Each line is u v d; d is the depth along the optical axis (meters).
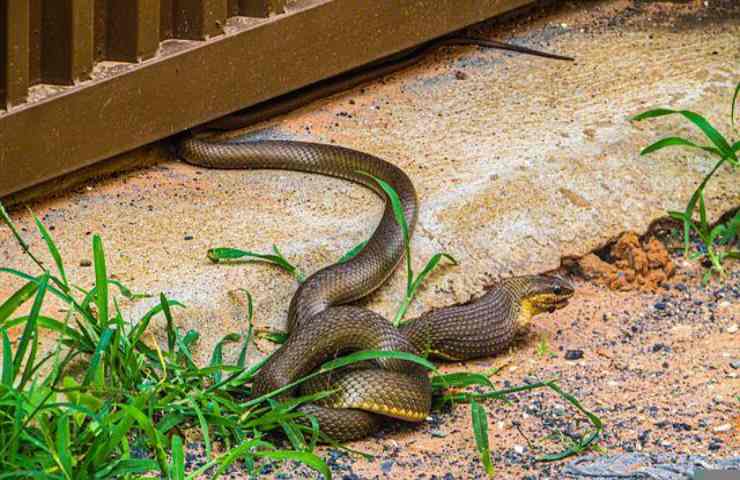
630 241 9.44
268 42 9.91
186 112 9.49
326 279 8.23
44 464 6.29
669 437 7.28
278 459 6.89
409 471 6.93
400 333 7.75
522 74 11.40
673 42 11.98
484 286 8.80
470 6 11.46
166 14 9.42
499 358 8.36
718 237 9.91
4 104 8.46
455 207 9.24
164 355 7.45
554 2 12.70
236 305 8.19
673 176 10.06
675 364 8.26
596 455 7.04
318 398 7.14
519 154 9.97
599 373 8.13
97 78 8.89
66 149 8.80
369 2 10.59
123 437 6.47
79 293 7.97
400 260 8.67
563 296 8.57
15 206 8.95
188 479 6.25
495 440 7.29
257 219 9.11
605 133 10.30
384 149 10.11
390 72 11.38
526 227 9.30
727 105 10.91
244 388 7.55
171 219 9.02
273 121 10.53
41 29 8.68
